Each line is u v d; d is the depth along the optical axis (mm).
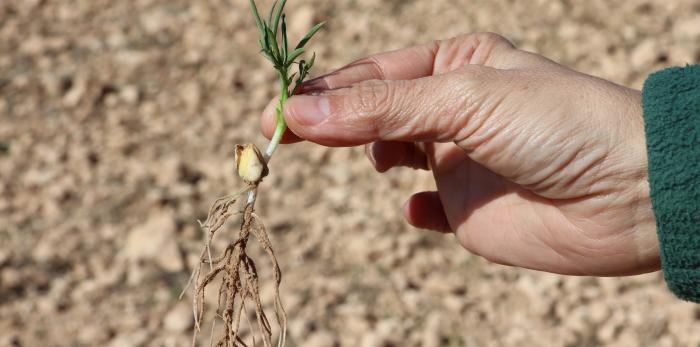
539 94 427
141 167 1022
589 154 425
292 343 768
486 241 491
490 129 429
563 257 464
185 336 779
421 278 859
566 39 1223
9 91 1170
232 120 1121
